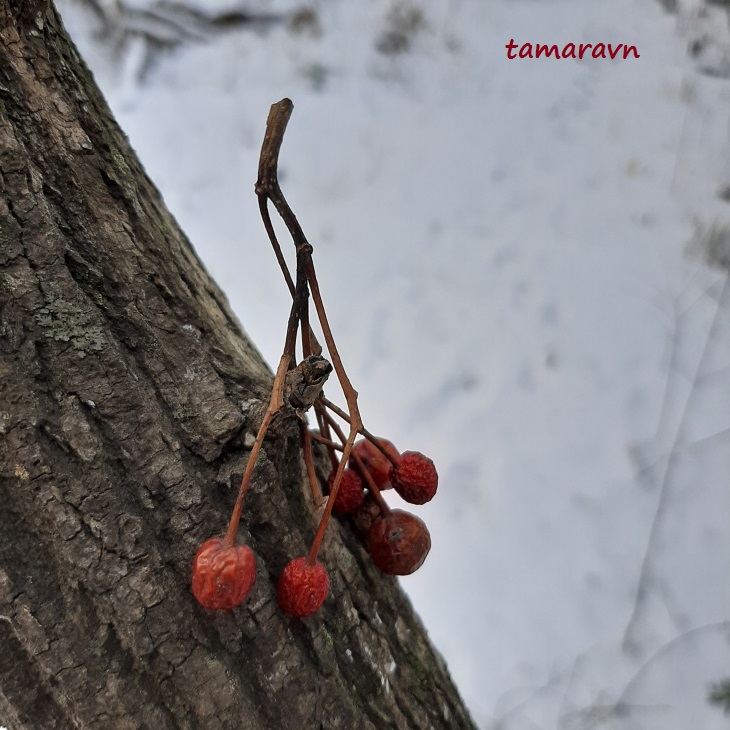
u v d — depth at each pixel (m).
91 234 0.20
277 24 0.55
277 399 0.19
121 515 0.19
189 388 0.20
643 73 0.52
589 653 0.41
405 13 0.54
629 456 0.46
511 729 0.39
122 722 0.19
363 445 0.23
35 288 0.19
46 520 0.18
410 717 0.22
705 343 0.47
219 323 0.22
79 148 0.20
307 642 0.20
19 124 0.19
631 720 0.39
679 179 0.50
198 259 0.24
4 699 0.18
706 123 0.50
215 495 0.20
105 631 0.19
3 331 0.18
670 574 0.42
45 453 0.19
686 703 0.39
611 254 0.50
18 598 0.18
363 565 0.22
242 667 0.20
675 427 0.46
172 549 0.19
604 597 0.42
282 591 0.20
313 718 0.20
